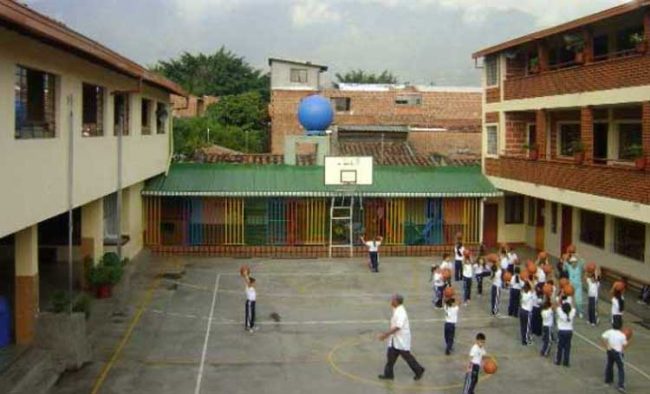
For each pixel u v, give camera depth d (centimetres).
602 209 2331
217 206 3138
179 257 3092
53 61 1577
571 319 1769
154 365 1741
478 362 1518
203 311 2244
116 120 2314
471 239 3256
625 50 2525
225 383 1631
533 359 1825
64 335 1672
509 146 3228
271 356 1828
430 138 4847
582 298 2367
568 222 3070
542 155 2903
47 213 1564
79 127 1806
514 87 3103
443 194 3184
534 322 1991
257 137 5844
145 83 2528
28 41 1420
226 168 3266
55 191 1619
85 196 1877
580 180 2478
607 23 2470
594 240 2859
